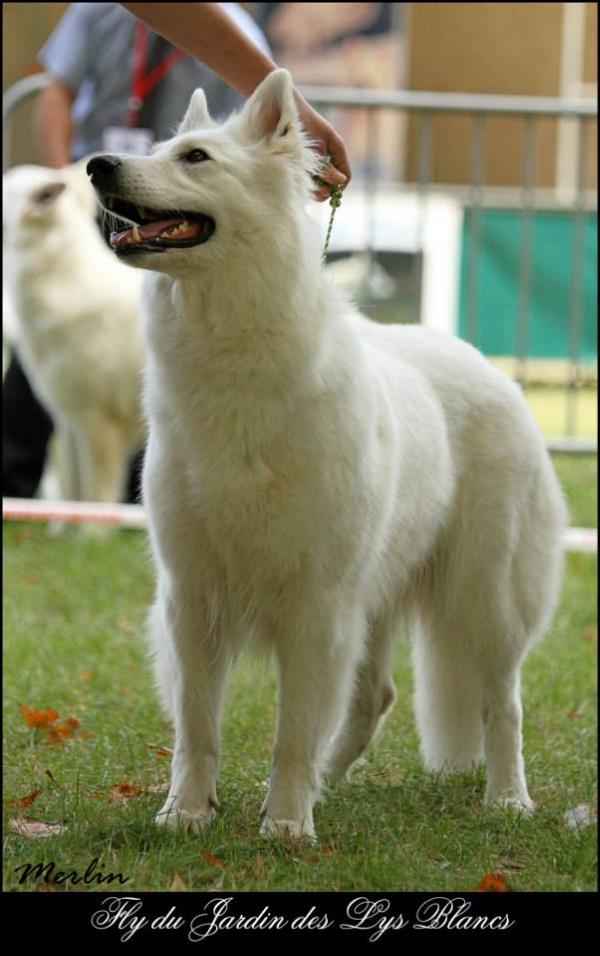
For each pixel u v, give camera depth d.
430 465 5.12
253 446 4.32
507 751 5.29
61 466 10.75
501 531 5.34
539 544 5.51
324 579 4.49
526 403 5.63
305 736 4.53
